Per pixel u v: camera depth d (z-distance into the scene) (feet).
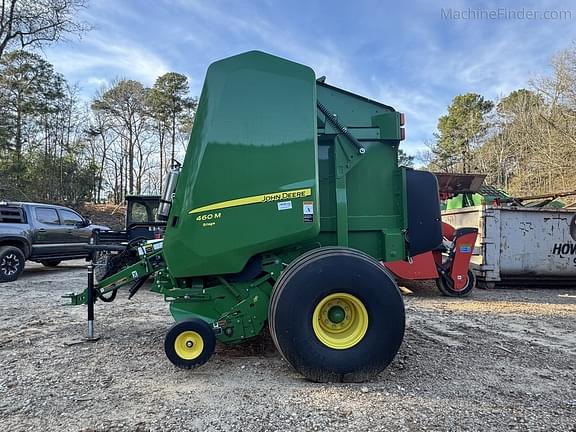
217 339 12.83
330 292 11.69
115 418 9.90
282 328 11.62
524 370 13.29
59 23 77.71
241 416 9.95
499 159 142.00
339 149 14.85
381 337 11.72
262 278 13.30
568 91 107.76
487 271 31.50
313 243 14.14
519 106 135.85
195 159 12.87
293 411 10.16
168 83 162.61
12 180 108.78
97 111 160.45
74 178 130.41
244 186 12.74
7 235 34.35
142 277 16.08
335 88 15.24
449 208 41.70
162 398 10.96
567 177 92.63
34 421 9.77
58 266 46.01
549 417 9.96
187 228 12.82
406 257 15.31
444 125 190.29
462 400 10.85
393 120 15.28
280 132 12.88
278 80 13.09
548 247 31.99
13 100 118.62
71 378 12.38
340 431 9.27
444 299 27.22
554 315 22.06
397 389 11.46
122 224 109.60
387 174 15.46
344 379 11.75
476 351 15.23
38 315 20.99
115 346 15.55
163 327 18.42
